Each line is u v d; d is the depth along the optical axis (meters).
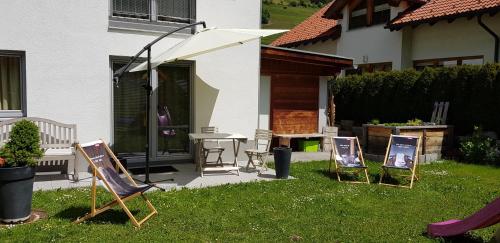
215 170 8.44
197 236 5.09
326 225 5.60
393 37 15.22
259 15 10.43
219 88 9.93
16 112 8.06
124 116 9.13
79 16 8.39
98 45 8.62
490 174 9.20
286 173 8.42
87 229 5.23
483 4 12.45
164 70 9.48
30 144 5.53
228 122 10.10
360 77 14.88
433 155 11.11
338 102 15.91
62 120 8.37
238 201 6.64
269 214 6.02
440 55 14.06
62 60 8.30
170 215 5.86
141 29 9.01
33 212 5.91
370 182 8.42
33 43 8.04
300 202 6.66
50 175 8.19
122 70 7.32
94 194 5.45
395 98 13.51
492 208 4.81
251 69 10.33
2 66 8.04
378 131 11.13
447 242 5.03
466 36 13.25
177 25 9.45
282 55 11.46
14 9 7.84
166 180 8.02
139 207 6.20
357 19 17.12
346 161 8.74
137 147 9.32
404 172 9.25
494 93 10.92
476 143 10.66
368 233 5.32
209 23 9.77
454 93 11.85
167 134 9.60
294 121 12.54
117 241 4.86
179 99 9.71
